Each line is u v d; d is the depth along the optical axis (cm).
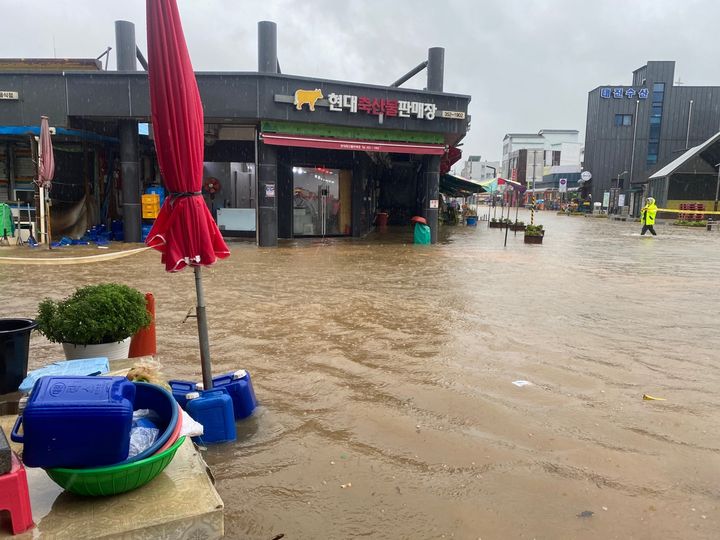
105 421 257
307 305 873
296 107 1658
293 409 465
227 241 1934
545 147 10700
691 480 358
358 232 2230
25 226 1733
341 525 307
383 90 1761
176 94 375
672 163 4584
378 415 454
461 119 1864
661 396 505
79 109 1625
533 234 2133
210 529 264
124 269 1230
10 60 1816
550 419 450
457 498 334
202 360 431
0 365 387
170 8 369
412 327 745
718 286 1138
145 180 2088
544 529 304
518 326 762
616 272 1341
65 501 268
